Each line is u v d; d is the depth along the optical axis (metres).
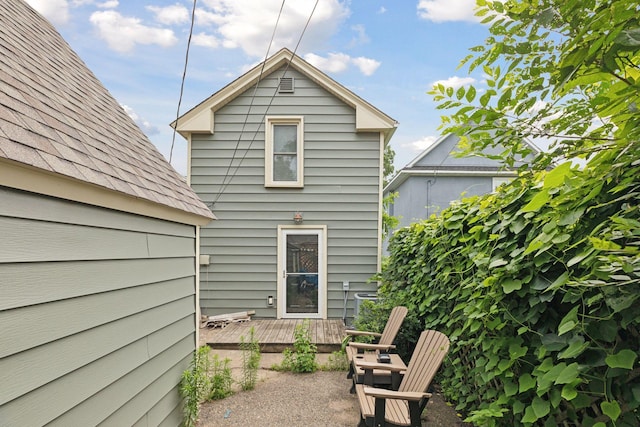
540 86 1.33
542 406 1.53
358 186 6.64
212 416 3.16
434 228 3.57
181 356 2.88
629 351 1.19
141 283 2.22
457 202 3.14
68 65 3.03
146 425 2.27
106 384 1.83
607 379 1.27
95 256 1.76
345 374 4.21
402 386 2.79
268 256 6.61
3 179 1.22
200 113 6.45
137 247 2.18
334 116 6.67
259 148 6.66
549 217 1.49
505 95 1.41
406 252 4.59
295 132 6.77
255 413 3.22
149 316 2.33
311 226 6.62
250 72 6.52
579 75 1.08
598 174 1.19
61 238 1.53
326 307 6.57
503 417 1.91
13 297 1.28
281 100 6.66
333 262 6.62
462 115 1.57
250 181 6.64
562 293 1.63
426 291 3.57
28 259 1.35
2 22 2.32
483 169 11.16
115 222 1.95
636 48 0.93
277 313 6.55
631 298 1.10
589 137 1.30
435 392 3.52
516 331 1.93
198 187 6.61
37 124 1.55
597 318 1.25
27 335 1.34
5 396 1.23
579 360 1.40
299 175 6.64
